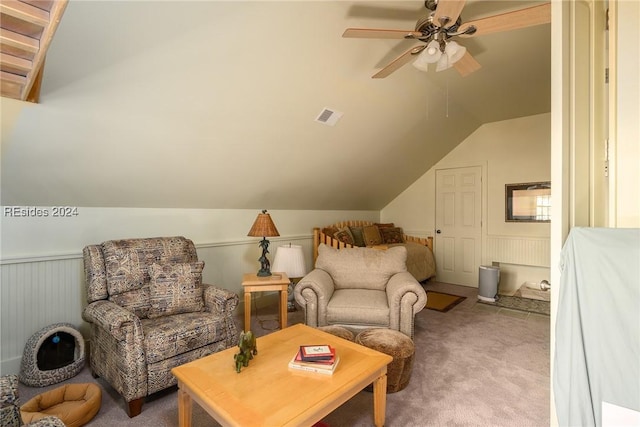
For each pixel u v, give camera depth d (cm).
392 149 421
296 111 279
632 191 122
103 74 181
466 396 201
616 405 97
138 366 180
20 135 189
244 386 137
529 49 265
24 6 96
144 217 299
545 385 215
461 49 190
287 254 298
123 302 222
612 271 99
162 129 234
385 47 253
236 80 226
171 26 175
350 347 177
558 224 113
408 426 172
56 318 247
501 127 477
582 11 121
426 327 325
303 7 198
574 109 115
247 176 330
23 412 168
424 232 561
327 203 480
